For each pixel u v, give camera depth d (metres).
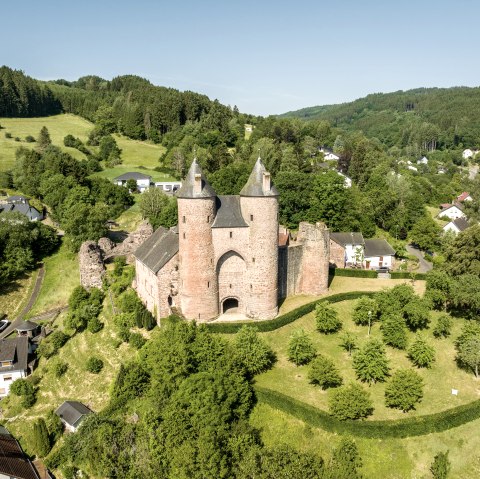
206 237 57.69
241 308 62.62
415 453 42.34
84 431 49.38
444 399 47.84
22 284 90.81
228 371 46.25
